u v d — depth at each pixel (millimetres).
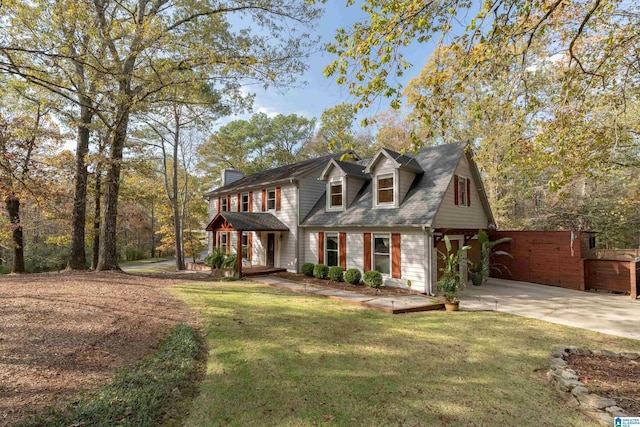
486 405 3838
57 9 7473
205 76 10461
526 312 8484
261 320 7340
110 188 13633
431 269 10555
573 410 3748
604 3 5770
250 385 4254
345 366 4902
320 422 3451
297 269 15547
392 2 4840
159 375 4297
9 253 18531
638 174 14695
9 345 4785
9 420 3086
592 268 11547
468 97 17625
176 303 8617
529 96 6711
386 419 3523
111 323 6277
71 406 3430
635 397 3799
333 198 14938
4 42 6902
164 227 27328
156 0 11773
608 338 6363
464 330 6832
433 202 11008
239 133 33781
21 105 14211
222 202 21938
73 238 14195
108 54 10023
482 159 9586
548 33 7719
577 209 17781
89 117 14016
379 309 8508
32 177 11125
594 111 9461
